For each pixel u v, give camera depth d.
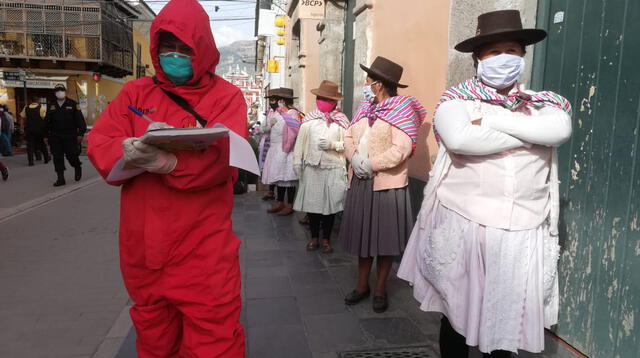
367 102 3.48
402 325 3.06
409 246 2.30
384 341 2.84
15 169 12.28
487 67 1.94
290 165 6.49
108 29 25.23
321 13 7.40
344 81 7.40
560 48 2.45
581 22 2.29
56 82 22.38
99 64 24.48
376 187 3.25
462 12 3.28
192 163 1.65
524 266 1.85
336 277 4.02
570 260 2.38
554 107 1.90
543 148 1.91
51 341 2.87
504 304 1.85
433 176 2.12
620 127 2.07
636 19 1.98
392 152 3.14
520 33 1.87
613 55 2.10
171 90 1.78
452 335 2.15
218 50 1.85
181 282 1.78
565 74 2.41
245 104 1.89
